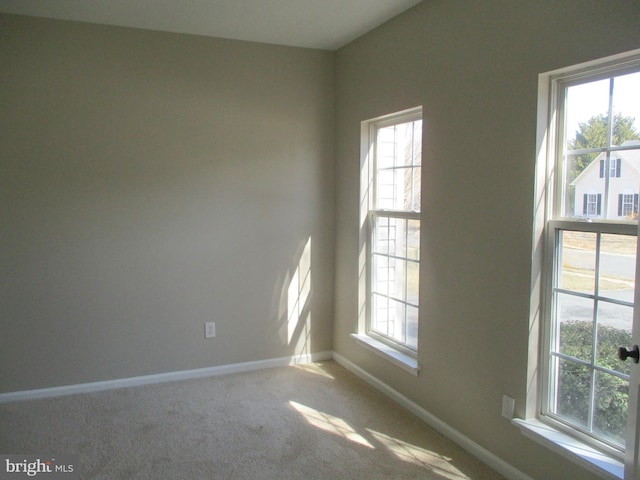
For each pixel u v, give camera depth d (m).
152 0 2.83
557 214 2.19
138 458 2.54
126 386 3.47
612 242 1.95
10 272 3.16
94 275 3.34
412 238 3.16
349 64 3.65
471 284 2.57
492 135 2.41
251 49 3.61
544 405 2.28
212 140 3.55
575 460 2.00
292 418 3.00
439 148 2.76
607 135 1.97
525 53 2.21
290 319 3.91
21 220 3.15
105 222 3.34
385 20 3.17
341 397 3.31
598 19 1.90
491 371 2.46
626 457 1.78
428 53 2.82
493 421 2.46
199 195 3.55
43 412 3.05
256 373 3.74
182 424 2.91
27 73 3.10
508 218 2.33
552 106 2.18
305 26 3.28
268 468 2.46
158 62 3.38
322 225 3.95
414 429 2.87
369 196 3.59
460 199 2.62
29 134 3.13
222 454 2.58
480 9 2.45
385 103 3.23
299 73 3.76
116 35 3.27
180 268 3.54
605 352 2.00
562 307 2.19
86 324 3.35
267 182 3.73
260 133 3.68
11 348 3.20
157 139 3.41
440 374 2.82
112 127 3.30
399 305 3.31
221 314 3.68
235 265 3.69
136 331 3.47
